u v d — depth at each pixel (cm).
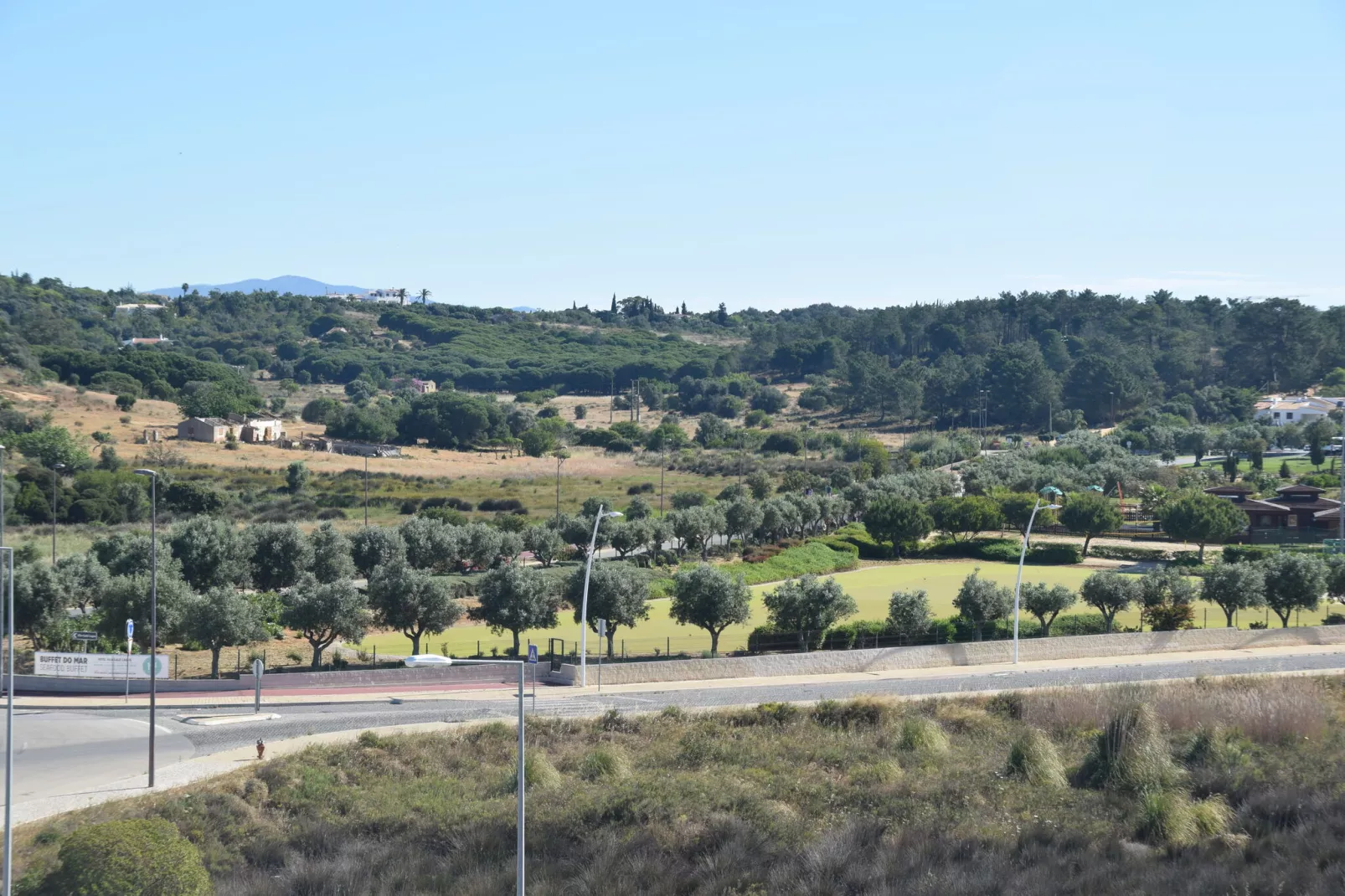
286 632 8250
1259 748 4888
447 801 4375
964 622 8244
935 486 15850
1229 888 3109
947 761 4888
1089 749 4994
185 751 5138
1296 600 8750
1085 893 3169
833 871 3438
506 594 7619
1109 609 8744
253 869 3678
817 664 7200
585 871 3491
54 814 4156
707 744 5122
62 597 7538
